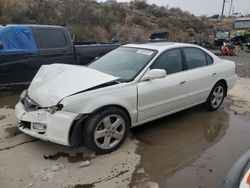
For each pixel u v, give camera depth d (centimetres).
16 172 370
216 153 443
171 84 500
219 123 568
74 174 370
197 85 559
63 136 385
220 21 6038
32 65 707
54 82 435
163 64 502
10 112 585
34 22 1995
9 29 680
